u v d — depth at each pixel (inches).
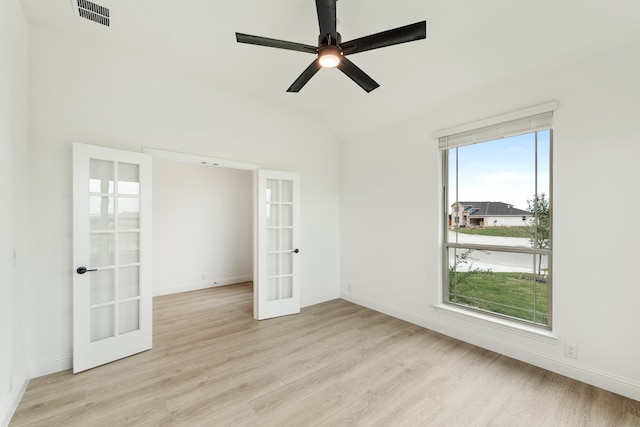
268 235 148.4
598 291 84.6
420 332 126.3
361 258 164.7
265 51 106.7
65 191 95.6
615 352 81.7
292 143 158.2
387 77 120.8
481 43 95.5
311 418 72.8
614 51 81.5
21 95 82.8
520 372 93.4
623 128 80.3
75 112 97.9
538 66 93.7
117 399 79.7
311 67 82.3
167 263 190.2
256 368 96.4
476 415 73.8
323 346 113.0
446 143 123.5
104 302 100.1
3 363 68.8
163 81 117.0
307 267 165.0
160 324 135.7
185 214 197.9
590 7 75.6
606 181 83.1
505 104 104.7
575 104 88.4
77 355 92.5
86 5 82.7
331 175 175.6
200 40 99.8
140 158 107.7
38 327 90.6
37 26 91.5
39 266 90.9
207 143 129.0
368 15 85.3
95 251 99.7
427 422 71.4
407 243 139.7
